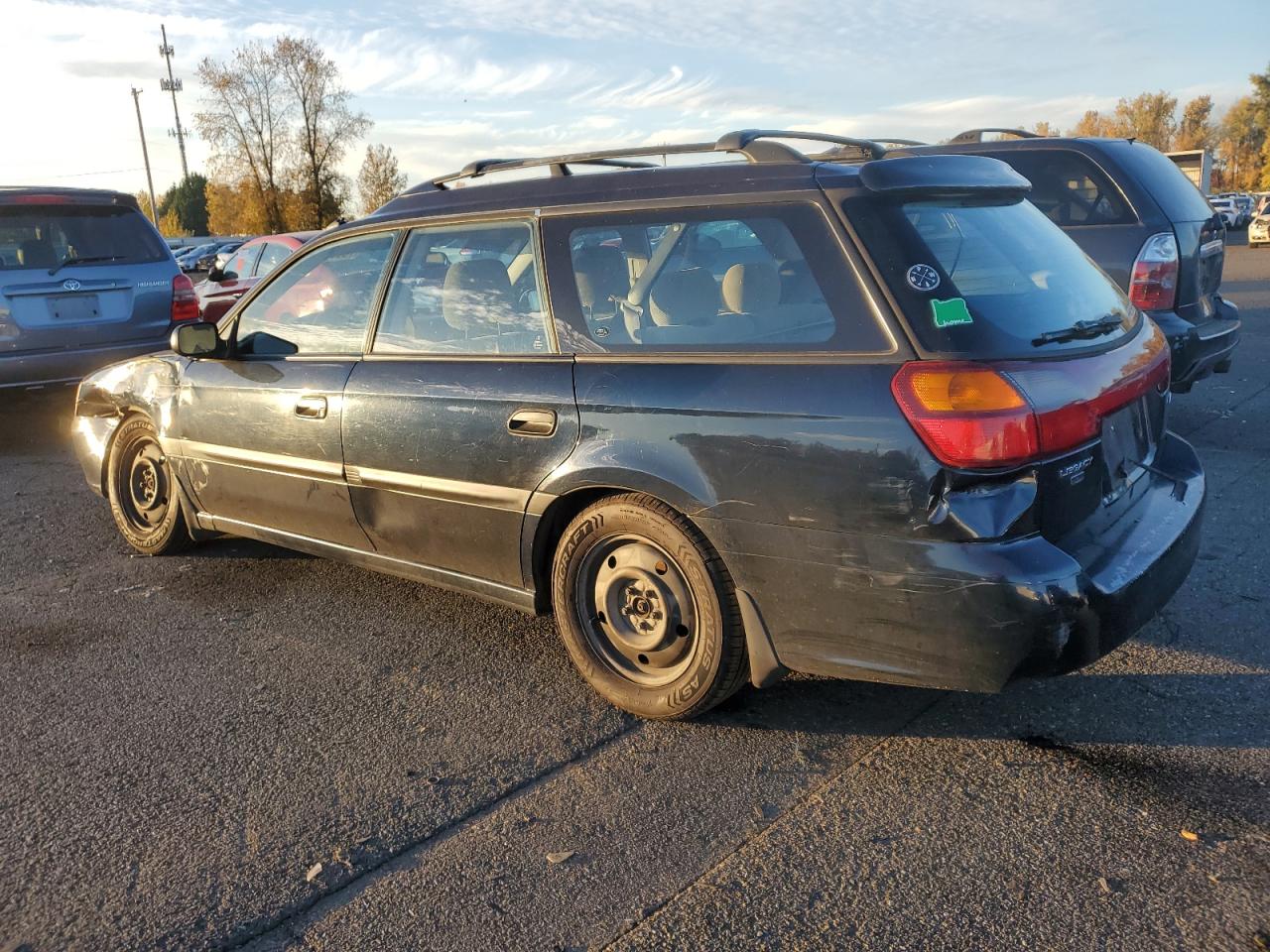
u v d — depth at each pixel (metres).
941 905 2.44
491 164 3.95
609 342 3.33
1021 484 2.66
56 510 6.20
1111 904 2.41
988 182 3.23
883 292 2.82
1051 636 2.63
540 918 2.46
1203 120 108.69
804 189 3.02
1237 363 9.46
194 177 88.38
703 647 3.16
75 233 7.67
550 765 3.14
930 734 3.23
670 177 3.32
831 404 2.81
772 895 2.50
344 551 4.27
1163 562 2.97
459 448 3.62
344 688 3.71
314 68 58.72
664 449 3.10
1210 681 3.47
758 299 3.04
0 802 3.03
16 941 2.44
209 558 5.21
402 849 2.75
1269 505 5.32
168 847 2.79
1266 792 2.83
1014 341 2.79
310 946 2.40
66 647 4.15
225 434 4.54
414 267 3.92
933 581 2.69
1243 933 2.30
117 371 5.20
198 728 3.45
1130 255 5.95
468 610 4.41
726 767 3.09
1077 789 2.88
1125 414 3.14
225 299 11.26
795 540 2.90
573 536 3.40
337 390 4.03
